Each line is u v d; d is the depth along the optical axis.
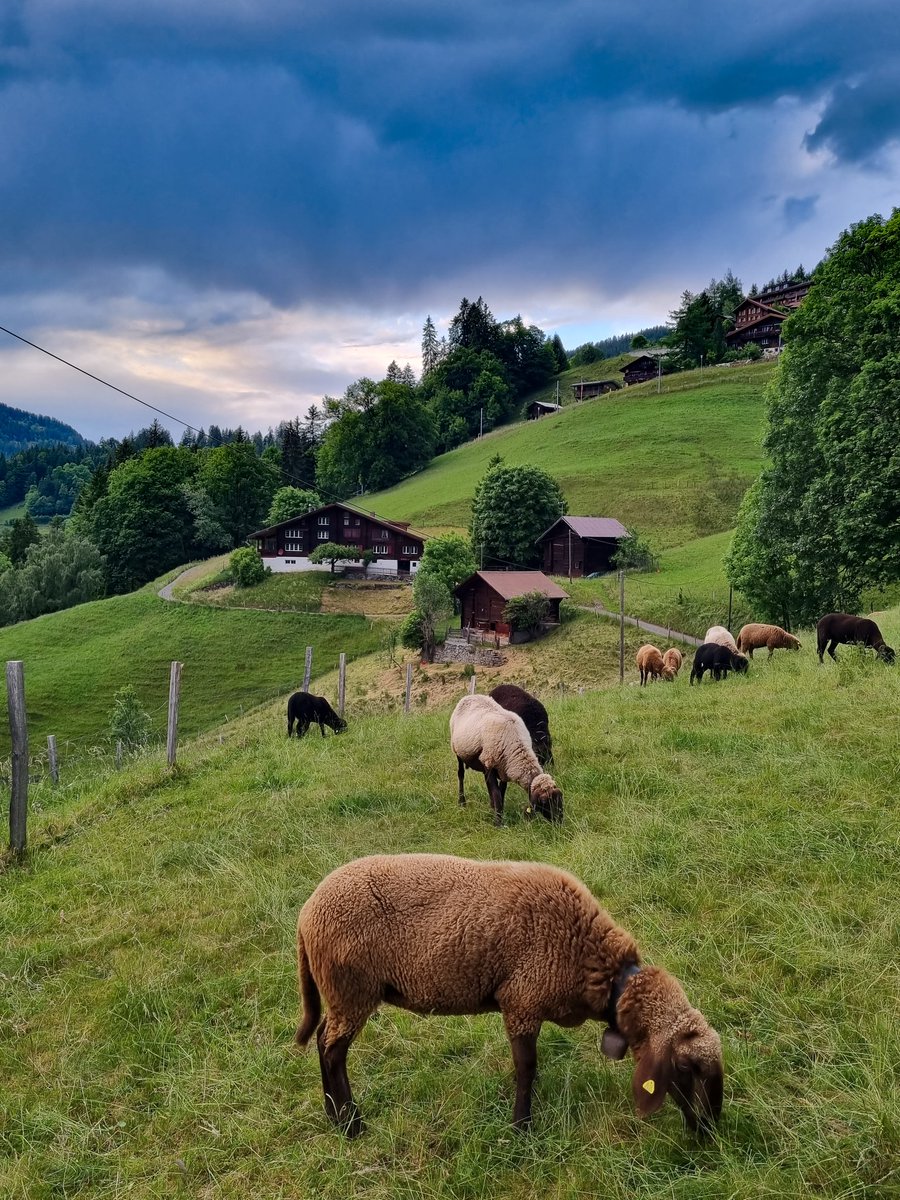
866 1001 5.32
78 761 24.56
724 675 19.22
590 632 50.28
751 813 8.44
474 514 74.12
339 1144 4.81
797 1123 4.45
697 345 134.88
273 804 10.77
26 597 79.31
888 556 25.64
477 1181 4.39
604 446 97.62
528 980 4.68
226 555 93.00
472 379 165.88
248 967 6.92
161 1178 4.78
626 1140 4.56
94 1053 6.00
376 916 4.86
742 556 40.00
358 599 67.56
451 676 47.03
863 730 10.51
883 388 26.23
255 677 52.75
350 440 124.44
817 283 32.22
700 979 5.81
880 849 7.34
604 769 10.46
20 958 7.45
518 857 8.14
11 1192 4.76
